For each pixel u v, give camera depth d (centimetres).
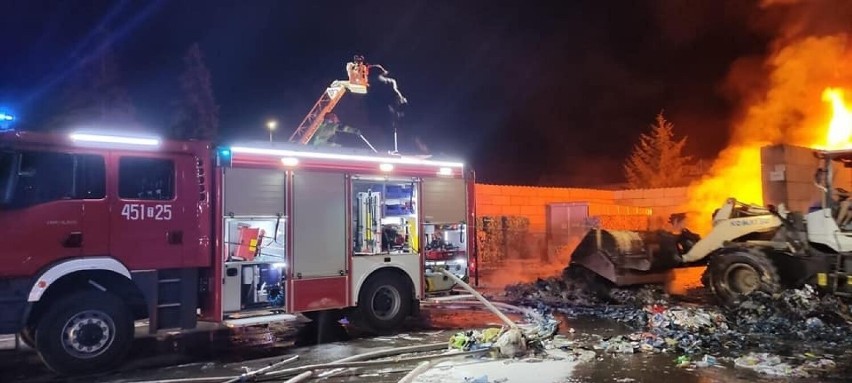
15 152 677
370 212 920
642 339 810
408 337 888
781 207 1075
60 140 701
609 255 1198
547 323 893
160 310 746
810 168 1259
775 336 840
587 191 2439
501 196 2148
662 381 630
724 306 1040
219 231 785
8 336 933
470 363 712
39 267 680
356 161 902
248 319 793
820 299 973
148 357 782
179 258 759
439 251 984
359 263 894
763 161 1242
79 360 692
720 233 1165
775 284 1005
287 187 837
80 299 695
